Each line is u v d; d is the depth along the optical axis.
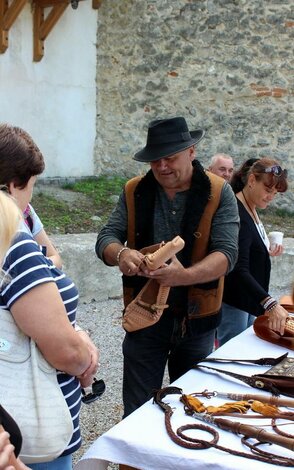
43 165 1.88
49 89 8.84
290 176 8.66
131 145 9.43
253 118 8.78
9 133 1.81
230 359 2.42
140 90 9.30
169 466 1.70
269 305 2.70
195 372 2.29
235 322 3.10
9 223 1.55
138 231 2.64
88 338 1.89
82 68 9.27
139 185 2.64
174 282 2.35
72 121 9.22
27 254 1.61
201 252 2.57
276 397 2.03
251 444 1.75
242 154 8.89
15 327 1.62
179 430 1.81
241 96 8.80
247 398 2.03
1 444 1.33
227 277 2.88
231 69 8.80
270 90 8.66
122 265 2.41
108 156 9.59
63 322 1.63
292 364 2.27
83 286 5.58
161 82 9.17
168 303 2.58
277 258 6.29
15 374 1.60
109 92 9.48
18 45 8.34
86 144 9.47
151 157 2.47
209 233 2.56
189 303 2.56
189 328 2.58
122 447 1.78
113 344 4.75
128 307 2.45
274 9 8.48
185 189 2.59
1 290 1.60
